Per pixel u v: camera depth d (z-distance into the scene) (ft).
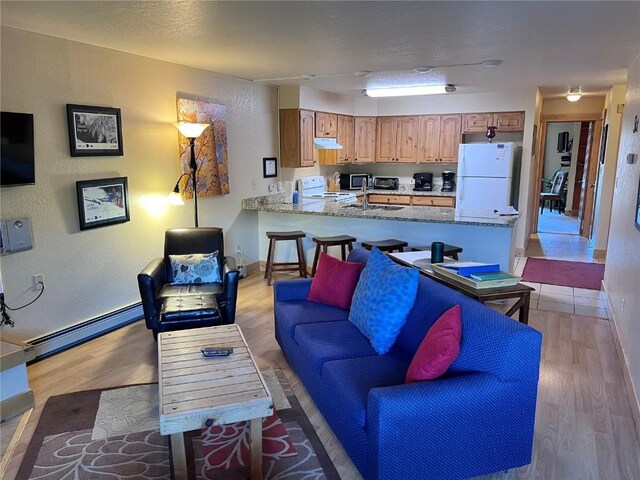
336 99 22.27
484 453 6.68
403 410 6.11
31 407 8.95
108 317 12.76
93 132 11.81
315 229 18.02
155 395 9.46
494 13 8.91
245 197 18.16
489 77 17.07
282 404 9.11
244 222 18.26
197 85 15.21
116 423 8.51
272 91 19.12
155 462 7.47
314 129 20.67
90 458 7.56
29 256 10.68
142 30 10.16
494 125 22.26
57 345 11.43
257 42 11.32
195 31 10.30
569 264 20.26
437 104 23.32
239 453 7.69
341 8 8.65
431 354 6.59
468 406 6.40
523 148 21.27
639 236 9.95
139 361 10.98
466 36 10.71
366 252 10.83
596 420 8.57
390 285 8.39
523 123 21.58
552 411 8.86
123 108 12.69
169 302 11.07
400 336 8.50
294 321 9.79
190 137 13.98
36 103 10.52
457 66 14.67
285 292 11.11
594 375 10.34
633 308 10.04
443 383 6.40
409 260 10.29
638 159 11.12
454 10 8.75
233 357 7.82
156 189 14.01
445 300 7.78
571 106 25.05
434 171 25.40
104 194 12.25
